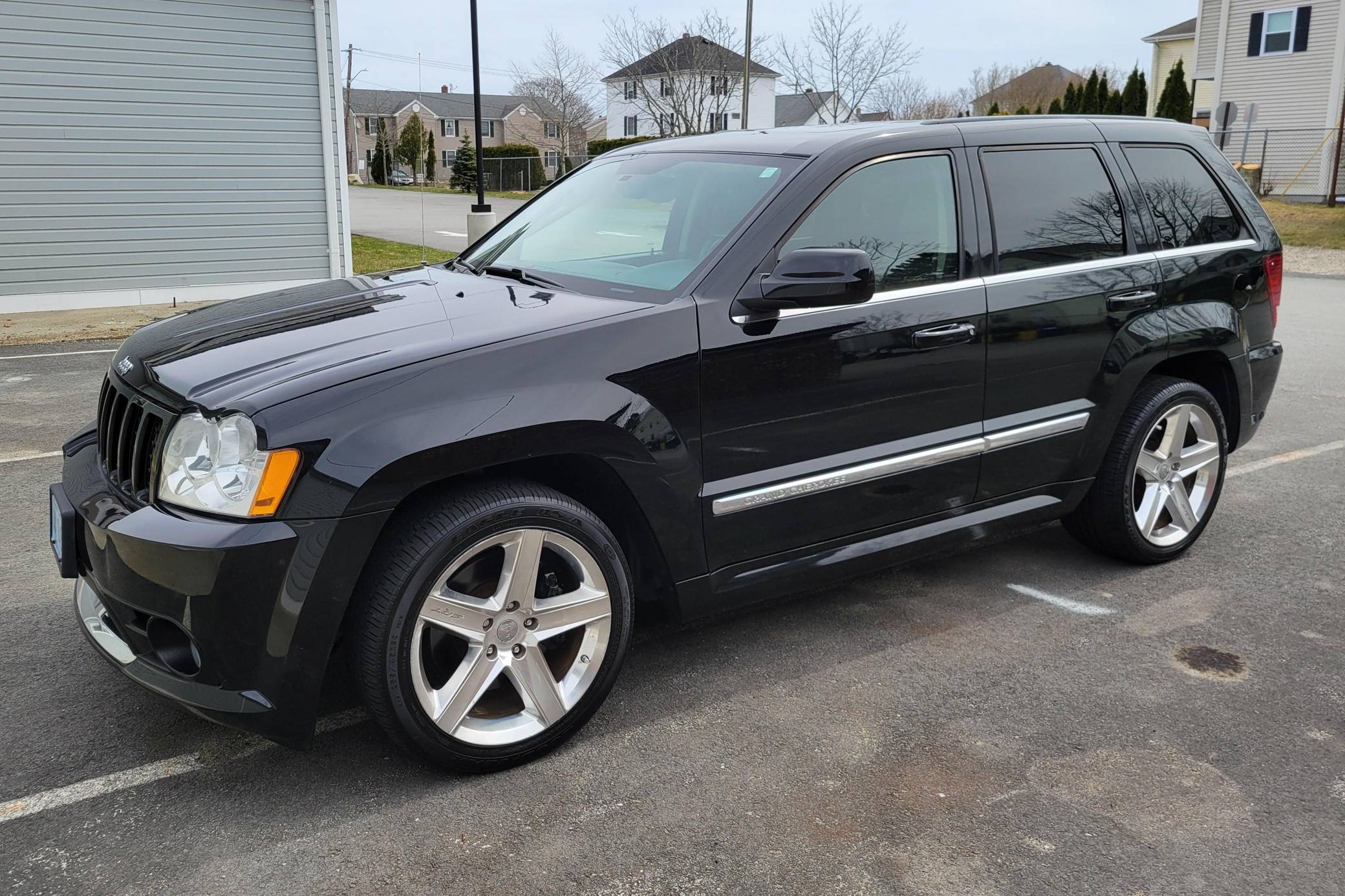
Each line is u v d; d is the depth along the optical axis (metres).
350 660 2.60
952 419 3.53
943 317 3.42
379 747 2.91
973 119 3.74
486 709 2.82
